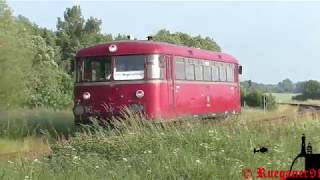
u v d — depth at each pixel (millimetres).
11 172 9297
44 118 23156
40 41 44625
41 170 9609
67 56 63500
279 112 33156
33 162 10461
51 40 59969
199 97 21797
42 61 42875
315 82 86250
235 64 26938
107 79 18828
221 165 9461
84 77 19219
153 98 18469
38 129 19953
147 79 18484
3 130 19109
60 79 43281
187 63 20812
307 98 86062
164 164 9555
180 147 11008
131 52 18688
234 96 26531
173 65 19594
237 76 27281
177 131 12500
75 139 13148
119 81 18688
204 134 12133
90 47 19375
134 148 11602
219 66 24438
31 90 37031
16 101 26859
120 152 11539
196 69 21656
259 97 53500
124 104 18578
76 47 63250
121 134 13055
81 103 19203
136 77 18609
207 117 22688
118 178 8906
